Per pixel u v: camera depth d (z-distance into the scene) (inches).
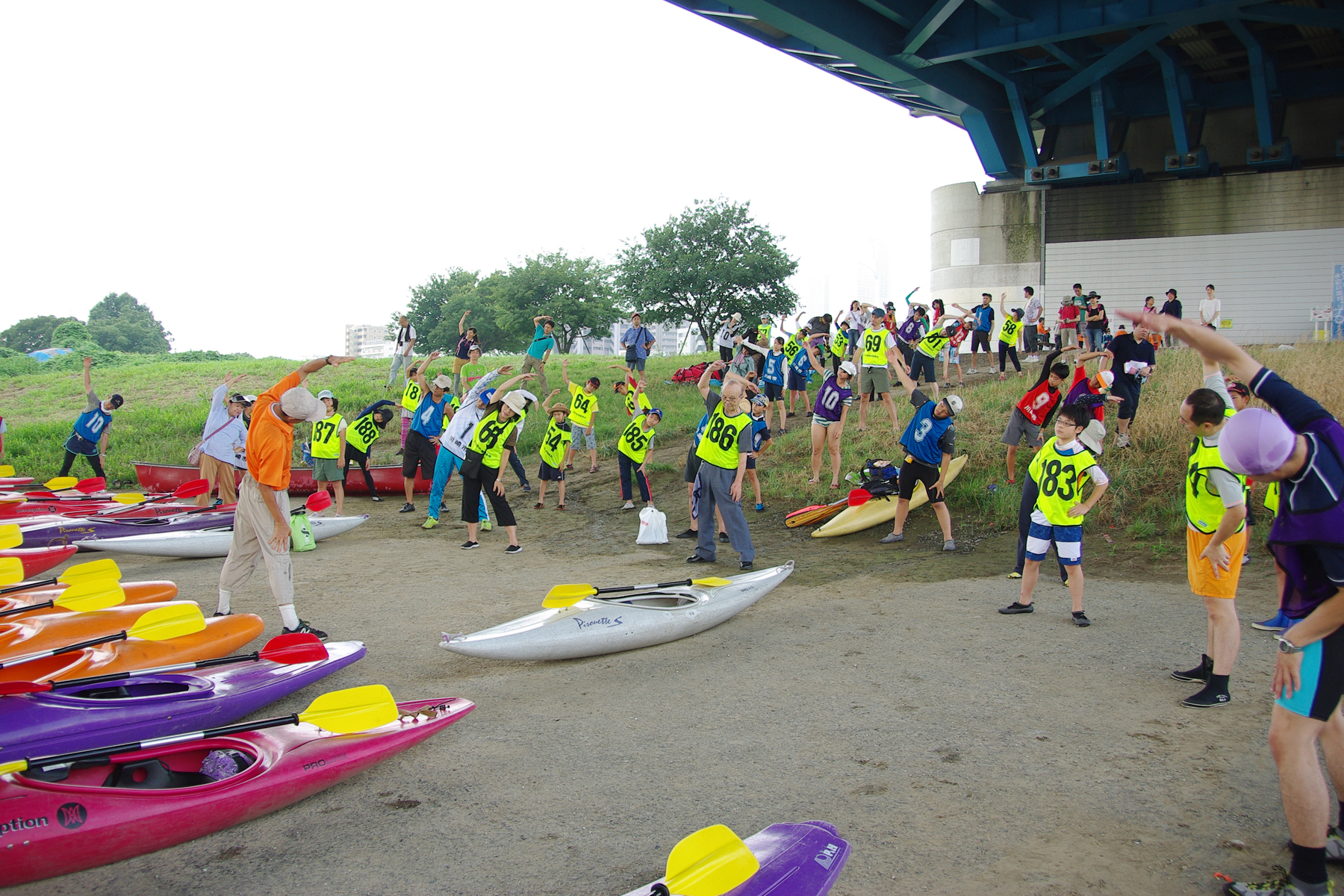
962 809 149.3
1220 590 187.2
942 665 223.0
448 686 221.3
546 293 1870.1
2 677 193.6
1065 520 247.8
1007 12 882.1
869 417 593.6
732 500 340.2
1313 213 1117.7
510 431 386.0
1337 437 114.4
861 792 157.2
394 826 150.8
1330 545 113.1
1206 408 182.4
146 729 172.4
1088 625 249.8
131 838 138.3
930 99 1119.0
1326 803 116.2
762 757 173.6
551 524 451.2
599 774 169.2
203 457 459.5
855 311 780.0
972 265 1314.0
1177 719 183.0
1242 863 130.2
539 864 137.3
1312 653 116.2
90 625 228.4
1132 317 130.6
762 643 249.1
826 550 375.9
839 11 858.1
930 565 340.5
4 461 672.4
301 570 357.7
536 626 233.5
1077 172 1185.4
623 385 548.4
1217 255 1170.6
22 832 130.3
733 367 594.6
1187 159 1144.2
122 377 1056.2
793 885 114.0
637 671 229.5
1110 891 124.3
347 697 171.2
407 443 493.7
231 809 147.5
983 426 500.1
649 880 131.3
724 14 853.8
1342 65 1136.2
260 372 1053.2
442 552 392.5
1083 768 162.9
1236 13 844.6
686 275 1521.9
